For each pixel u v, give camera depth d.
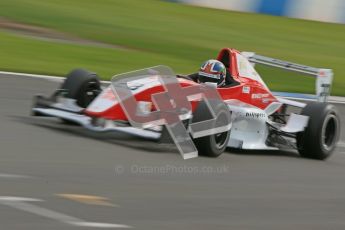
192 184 23.95
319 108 33.34
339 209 23.30
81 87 31.73
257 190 24.53
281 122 36.06
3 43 62.44
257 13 98.56
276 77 68.12
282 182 26.64
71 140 28.95
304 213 22.16
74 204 19.47
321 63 75.81
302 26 95.50
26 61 56.12
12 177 21.59
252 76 34.12
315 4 98.94
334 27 98.31
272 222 20.55
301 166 30.98
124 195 21.25
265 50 77.44
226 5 98.12
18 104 38.16
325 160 33.81
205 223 19.47
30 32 70.12
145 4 95.62
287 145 33.62
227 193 23.42
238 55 33.66
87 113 28.61
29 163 23.86
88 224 17.81
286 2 99.00
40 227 17.02
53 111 30.66
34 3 86.88
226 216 20.50
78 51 64.06
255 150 34.00
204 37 79.94
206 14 93.69
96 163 25.12
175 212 20.17
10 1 85.75
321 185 27.11
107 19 83.00
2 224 16.88
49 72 52.81
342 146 38.78
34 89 44.66
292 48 81.62
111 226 17.95
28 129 30.45
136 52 67.44
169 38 76.88
